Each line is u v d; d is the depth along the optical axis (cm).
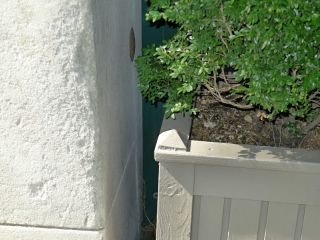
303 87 118
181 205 135
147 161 211
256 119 155
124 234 172
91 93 121
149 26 191
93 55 117
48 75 119
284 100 119
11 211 136
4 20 114
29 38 115
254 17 110
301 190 130
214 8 120
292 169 126
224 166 129
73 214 135
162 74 146
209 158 127
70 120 124
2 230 139
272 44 114
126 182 174
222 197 134
